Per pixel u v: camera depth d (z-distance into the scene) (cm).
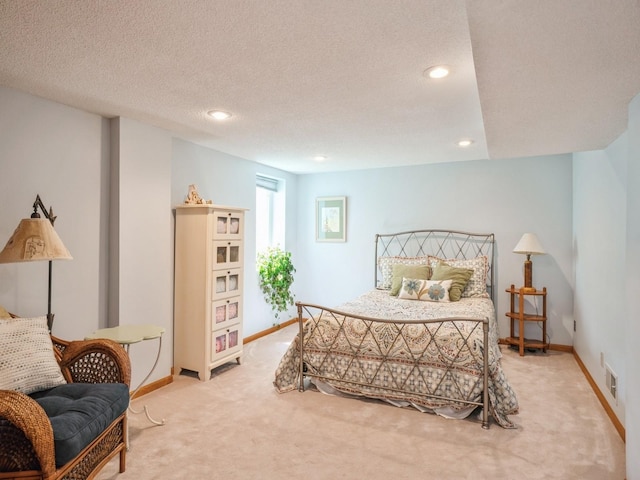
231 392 319
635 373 186
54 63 206
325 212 562
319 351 316
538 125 236
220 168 426
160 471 210
